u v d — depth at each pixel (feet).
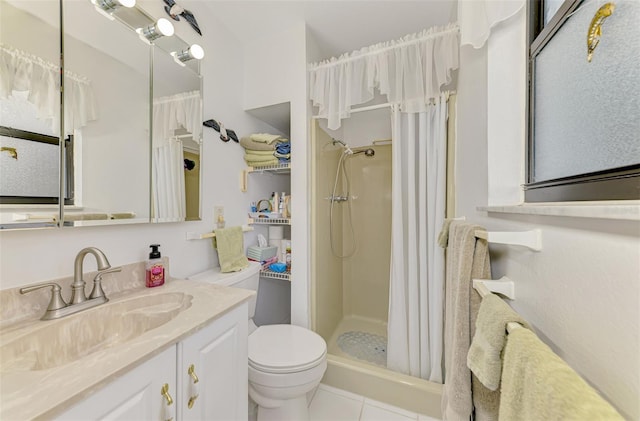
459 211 3.90
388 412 4.16
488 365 1.43
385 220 7.30
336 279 6.84
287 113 5.75
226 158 4.97
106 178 3.02
